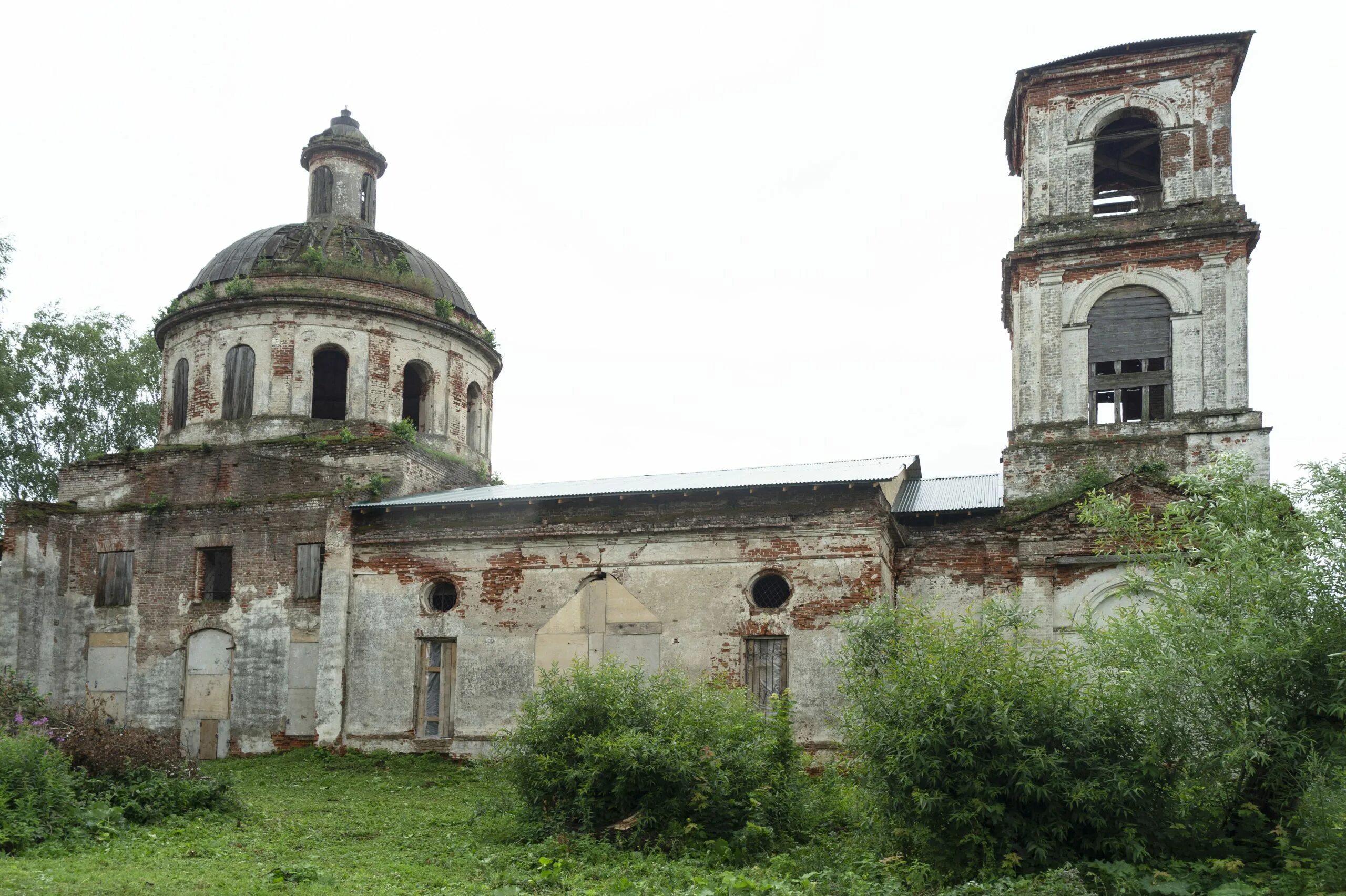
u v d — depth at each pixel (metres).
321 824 18.62
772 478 25.97
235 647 28.86
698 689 18.70
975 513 26.28
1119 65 27.12
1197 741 15.02
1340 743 14.55
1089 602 24.48
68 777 16.70
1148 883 13.55
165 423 32.88
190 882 13.55
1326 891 12.80
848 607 24.17
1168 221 26.25
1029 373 26.55
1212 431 25.05
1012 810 14.69
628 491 25.53
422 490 30.30
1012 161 30.88
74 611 30.52
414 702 26.81
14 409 38.88
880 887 14.09
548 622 26.12
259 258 32.59
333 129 35.56
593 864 15.61
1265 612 15.19
